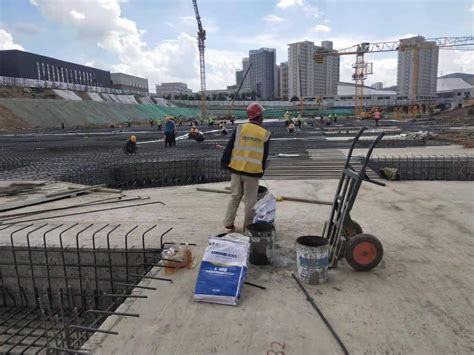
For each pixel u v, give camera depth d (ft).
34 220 19.15
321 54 247.70
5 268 16.46
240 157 15.11
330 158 38.27
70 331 10.93
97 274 15.70
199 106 325.42
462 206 20.38
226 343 8.92
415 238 15.57
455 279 11.93
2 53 221.46
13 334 14.39
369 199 22.20
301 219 18.28
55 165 38.11
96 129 132.05
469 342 8.79
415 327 9.39
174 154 45.21
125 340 9.14
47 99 179.01
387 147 49.06
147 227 17.70
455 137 56.90
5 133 111.14
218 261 11.16
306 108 305.53
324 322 9.65
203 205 21.85
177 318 10.02
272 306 10.49
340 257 13.52
